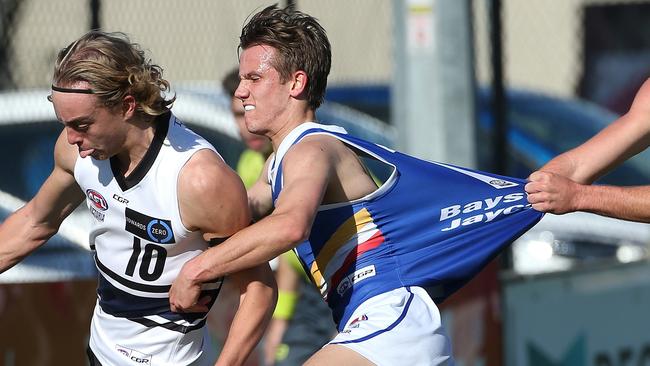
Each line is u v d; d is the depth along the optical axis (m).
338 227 13.40
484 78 41.47
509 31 54.19
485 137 32.62
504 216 13.70
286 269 20.77
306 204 12.38
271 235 12.14
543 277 24.17
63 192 14.14
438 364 13.24
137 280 13.39
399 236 13.55
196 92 30.20
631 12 54.22
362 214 13.41
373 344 12.84
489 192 13.66
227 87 20.06
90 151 12.55
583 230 32.88
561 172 13.98
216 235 13.08
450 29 23.00
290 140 13.30
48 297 20.64
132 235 13.13
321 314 20.92
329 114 32.75
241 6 36.56
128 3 35.34
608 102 54.50
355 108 35.09
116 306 13.77
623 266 25.55
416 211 13.55
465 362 22.66
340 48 39.28
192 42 36.09
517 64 54.12
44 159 28.61
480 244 13.74
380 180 27.91
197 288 12.41
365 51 39.47
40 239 14.67
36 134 28.75
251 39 13.55
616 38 54.47
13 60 34.78
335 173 13.10
